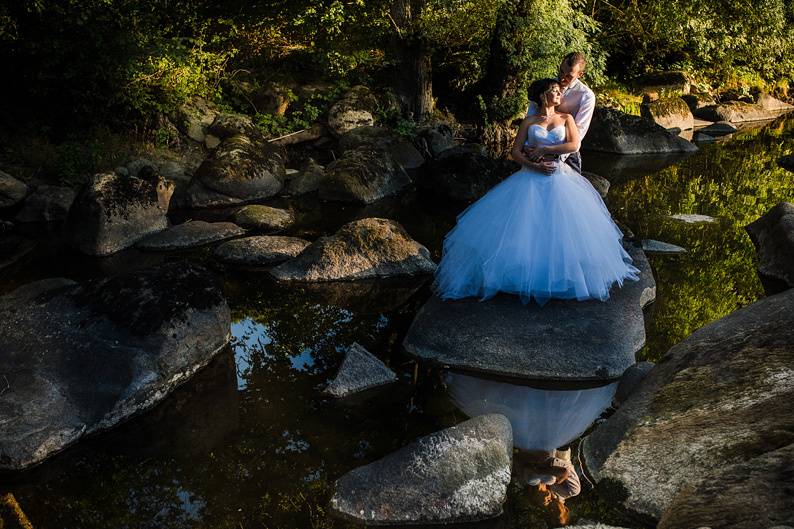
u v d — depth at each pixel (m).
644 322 5.46
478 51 12.85
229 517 3.56
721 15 15.88
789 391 3.55
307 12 11.56
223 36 11.77
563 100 5.71
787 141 13.30
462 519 3.53
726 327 4.41
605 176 10.53
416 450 3.77
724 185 9.95
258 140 9.71
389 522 3.52
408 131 11.45
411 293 6.27
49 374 4.40
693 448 3.53
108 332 4.67
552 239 5.35
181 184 9.17
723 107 15.30
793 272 6.28
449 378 4.86
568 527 3.29
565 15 12.45
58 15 8.96
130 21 9.77
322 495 3.71
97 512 3.62
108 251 7.13
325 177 9.18
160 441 4.22
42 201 8.04
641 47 16.48
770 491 2.83
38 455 4.00
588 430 4.24
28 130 9.29
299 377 4.89
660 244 7.27
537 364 4.86
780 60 18.03
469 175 9.39
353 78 12.45
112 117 9.80
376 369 4.82
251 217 7.93
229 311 5.41
